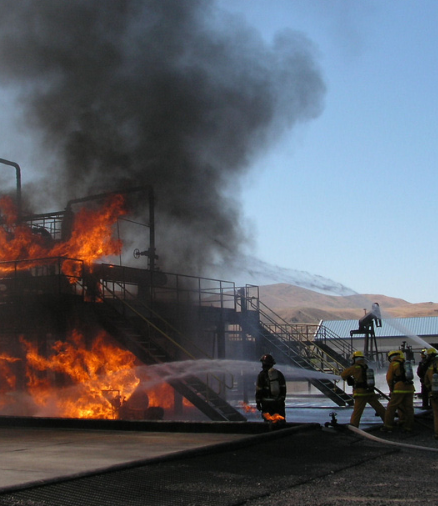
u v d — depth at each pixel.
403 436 12.04
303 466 7.71
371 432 12.55
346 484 6.84
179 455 7.85
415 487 6.74
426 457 9.00
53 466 7.51
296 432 10.20
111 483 6.49
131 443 9.63
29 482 6.22
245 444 8.91
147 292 23.72
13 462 7.82
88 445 9.43
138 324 20.36
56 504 5.64
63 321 17.88
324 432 10.51
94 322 18.12
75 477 6.56
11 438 10.45
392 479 7.17
